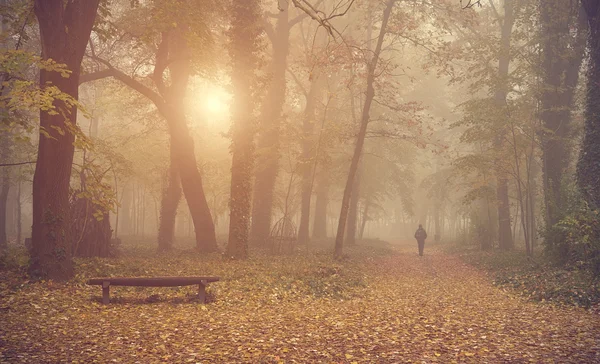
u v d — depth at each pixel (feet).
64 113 39.14
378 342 23.72
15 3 46.19
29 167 89.71
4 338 22.34
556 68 72.23
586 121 54.85
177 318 28.81
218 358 20.70
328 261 63.46
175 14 51.83
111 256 57.67
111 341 22.90
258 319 29.45
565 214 51.98
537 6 72.28
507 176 83.05
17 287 33.12
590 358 20.30
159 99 67.67
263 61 64.69
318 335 25.23
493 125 73.61
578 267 46.14
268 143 89.81
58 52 39.14
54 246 37.78
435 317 31.09
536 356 20.79
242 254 60.54
